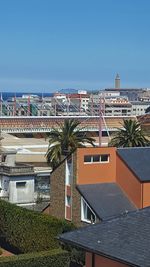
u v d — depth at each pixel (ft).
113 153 185.26
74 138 276.41
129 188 179.22
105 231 72.43
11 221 169.27
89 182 181.98
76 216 178.91
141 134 302.66
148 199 175.52
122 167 182.50
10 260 128.36
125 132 301.43
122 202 175.94
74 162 181.37
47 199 225.15
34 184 226.79
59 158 265.54
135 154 186.19
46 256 132.77
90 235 72.43
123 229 71.82
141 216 74.38
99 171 183.01
